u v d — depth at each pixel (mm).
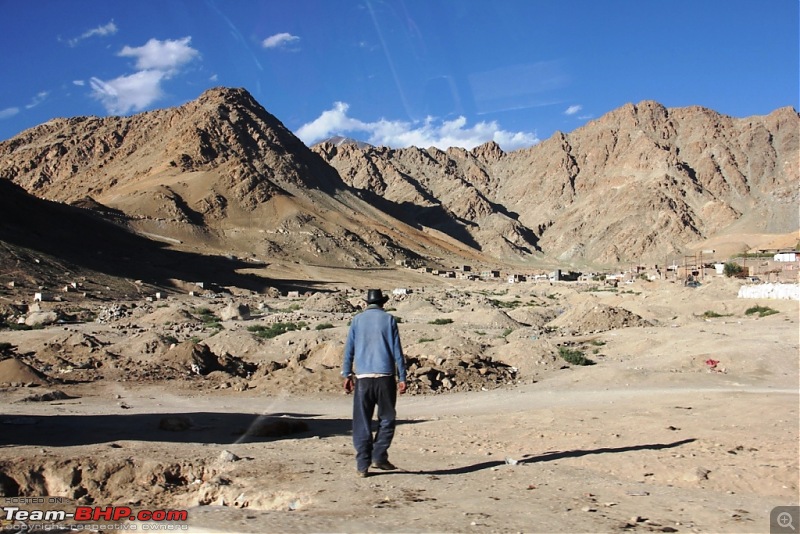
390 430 8422
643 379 21328
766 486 7902
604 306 42312
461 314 50281
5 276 71688
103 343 30328
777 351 25141
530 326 47250
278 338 31812
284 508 7141
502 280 165250
